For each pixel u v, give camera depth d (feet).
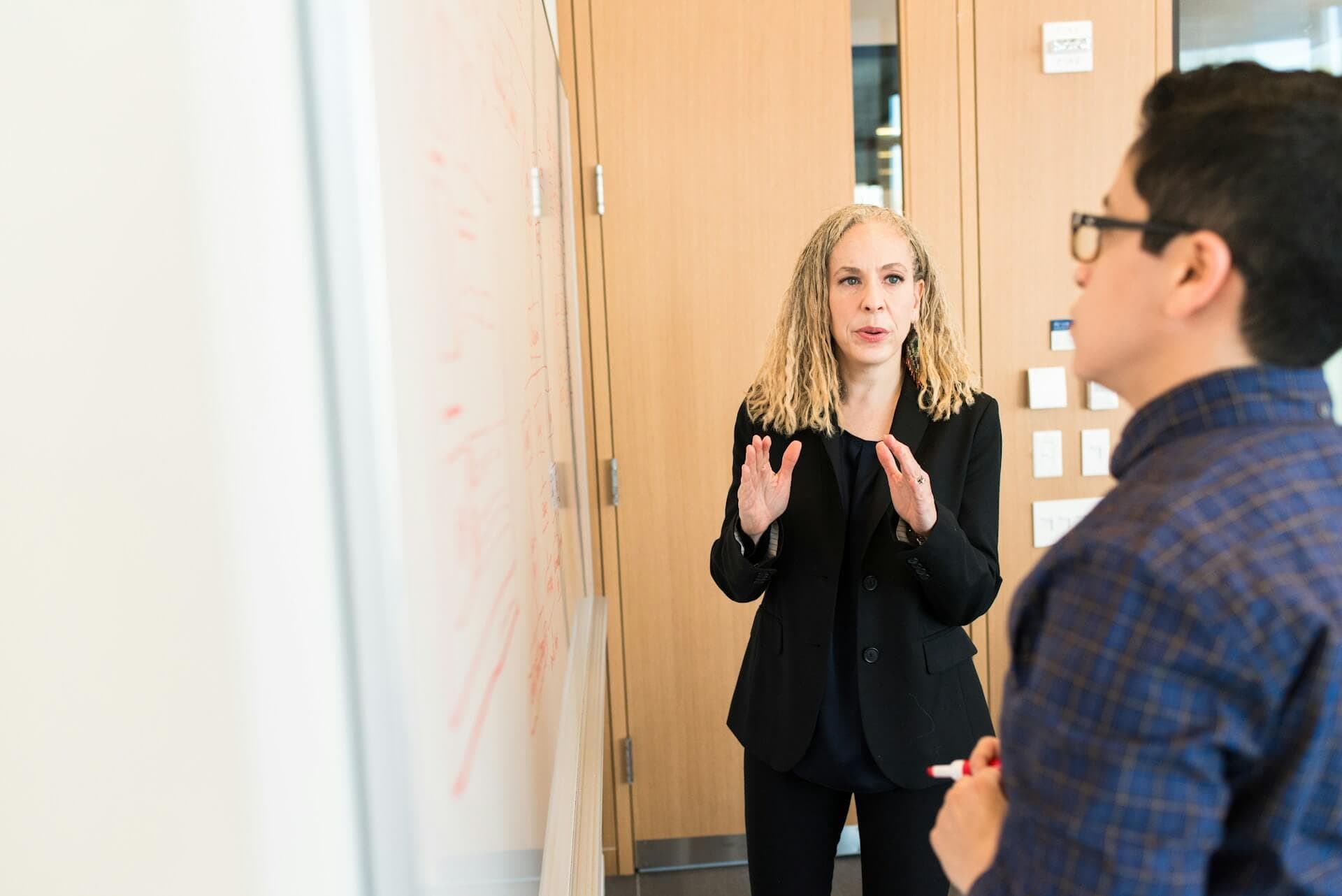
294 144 1.16
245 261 1.05
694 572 8.70
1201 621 1.79
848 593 5.31
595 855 4.68
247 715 1.04
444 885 1.53
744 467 5.15
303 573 1.16
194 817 0.97
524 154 3.63
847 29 8.33
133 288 0.90
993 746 2.83
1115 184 2.29
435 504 1.60
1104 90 8.52
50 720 0.83
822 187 8.45
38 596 0.82
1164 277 2.10
